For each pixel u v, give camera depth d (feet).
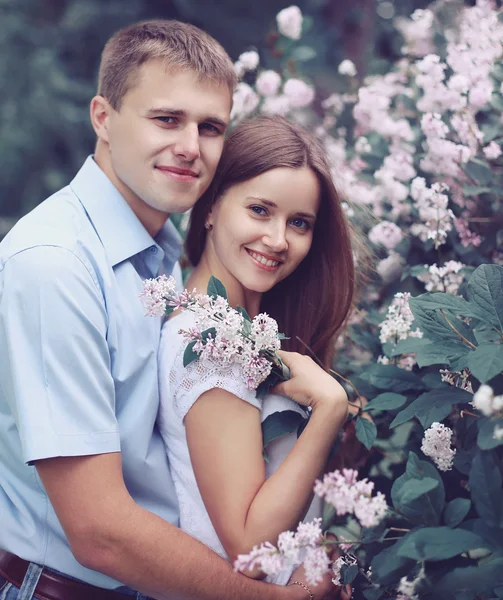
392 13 9.57
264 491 4.56
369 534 4.28
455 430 5.03
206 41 5.08
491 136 6.49
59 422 4.33
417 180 6.10
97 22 23.84
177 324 5.03
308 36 14.07
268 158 5.04
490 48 6.56
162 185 5.01
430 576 4.04
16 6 23.81
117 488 4.43
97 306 4.60
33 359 4.38
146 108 4.95
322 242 5.66
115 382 4.75
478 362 3.91
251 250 5.15
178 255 5.79
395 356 5.44
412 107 7.43
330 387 4.67
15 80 22.82
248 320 4.59
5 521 4.79
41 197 22.79
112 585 4.73
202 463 4.70
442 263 6.36
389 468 5.51
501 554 3.70
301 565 5.03
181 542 4.49
